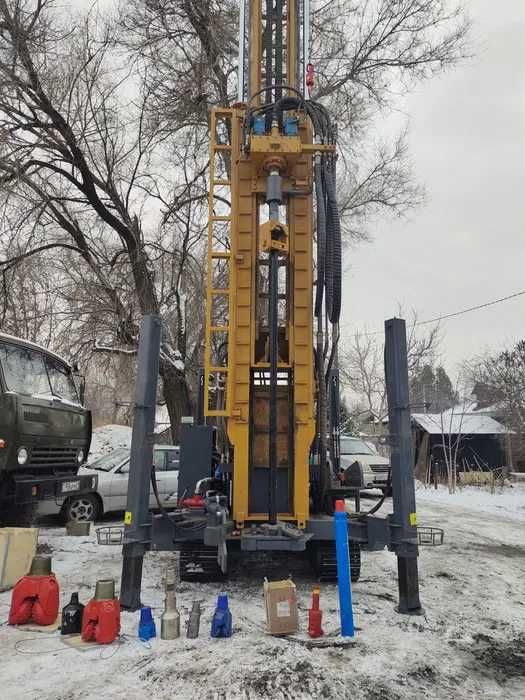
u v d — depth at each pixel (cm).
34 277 1656
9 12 1372
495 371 3102
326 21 1575
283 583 428
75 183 1595
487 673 358
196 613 407
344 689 328
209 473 577
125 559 469
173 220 1706
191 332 1811
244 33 618
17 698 313
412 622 446
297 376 532
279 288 616
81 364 1647
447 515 1225
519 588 579
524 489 1938
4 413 699
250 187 559
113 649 381
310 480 571
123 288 1675
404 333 497
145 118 1573
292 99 542
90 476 889
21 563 557
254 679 336
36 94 1465
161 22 1520
